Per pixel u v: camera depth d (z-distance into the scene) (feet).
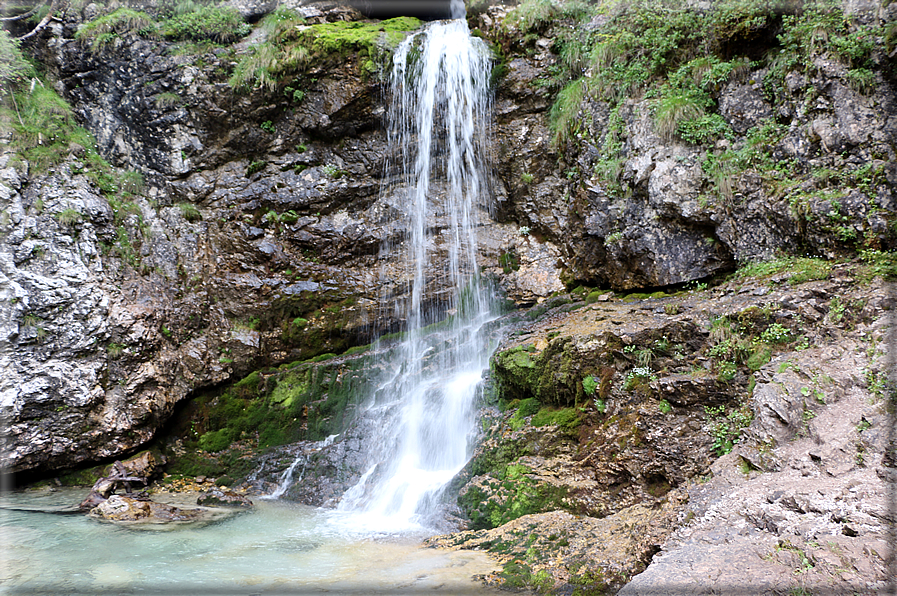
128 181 34.81
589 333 24.95
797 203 24.16
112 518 24.75
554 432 24.04
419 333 35.83
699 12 29.96
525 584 17.11
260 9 38.45
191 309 33.76
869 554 11.90
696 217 27.32
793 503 14.44
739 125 27.63
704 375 20.93
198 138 35.99
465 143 36.47
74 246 30.42
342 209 36.88
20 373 27.30
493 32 37.17
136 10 36.32
